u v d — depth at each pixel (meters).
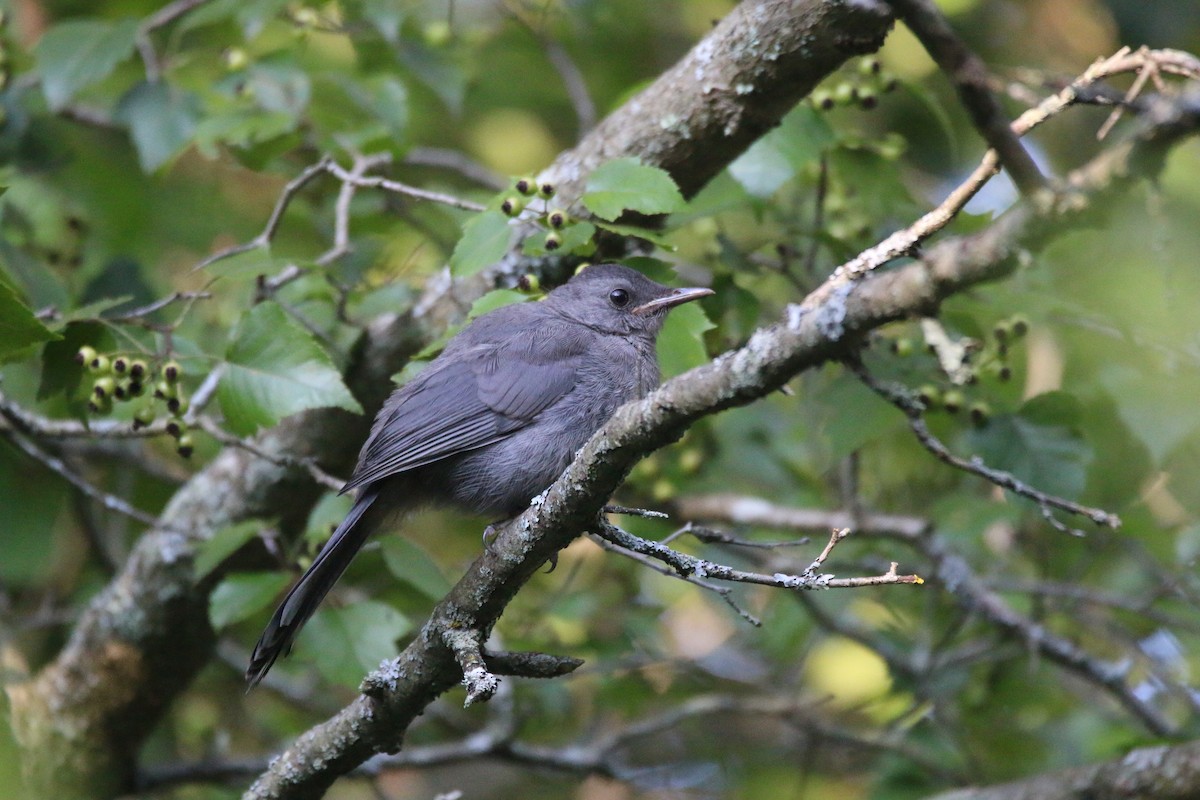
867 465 13.87
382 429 9.51
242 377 9.01
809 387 12.62
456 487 9.73
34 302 11.84
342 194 10.95
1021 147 6.26
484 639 7.71
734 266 11.03
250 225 15.91
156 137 12.25
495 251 8.55
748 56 9.69
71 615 12.99
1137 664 13.19
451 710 15.00
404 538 10.09
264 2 12.17
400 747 8.14
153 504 14.85
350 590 11.67
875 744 12.53
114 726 11.90
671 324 9.37
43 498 12.29
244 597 9.90
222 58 13.49
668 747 15.04
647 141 10.06
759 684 13.73
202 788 13.48
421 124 17.03
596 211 8.55
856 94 10.53
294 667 14.34
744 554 13.77
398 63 13.32
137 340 9.64
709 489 13.46
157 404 10.52
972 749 12.84
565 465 9.71
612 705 13.69
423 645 7.67
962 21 16.55
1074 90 7.04
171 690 12.00
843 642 15.00
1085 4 16.53
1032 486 10.05
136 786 12.30
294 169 13.41
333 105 14.19
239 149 12.27
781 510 12.99
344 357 10.85
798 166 10.07
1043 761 12.84
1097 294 9.21
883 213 11.30
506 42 16.78
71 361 9.20
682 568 7.05
